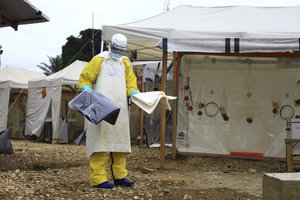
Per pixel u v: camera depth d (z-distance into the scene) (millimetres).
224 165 8789
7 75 19203
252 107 9227
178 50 7840
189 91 9422
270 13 9477
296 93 9086
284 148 9062
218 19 9109
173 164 8758
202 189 6094
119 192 5703
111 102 5621
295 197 3553
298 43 7555
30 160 9125
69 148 12688
